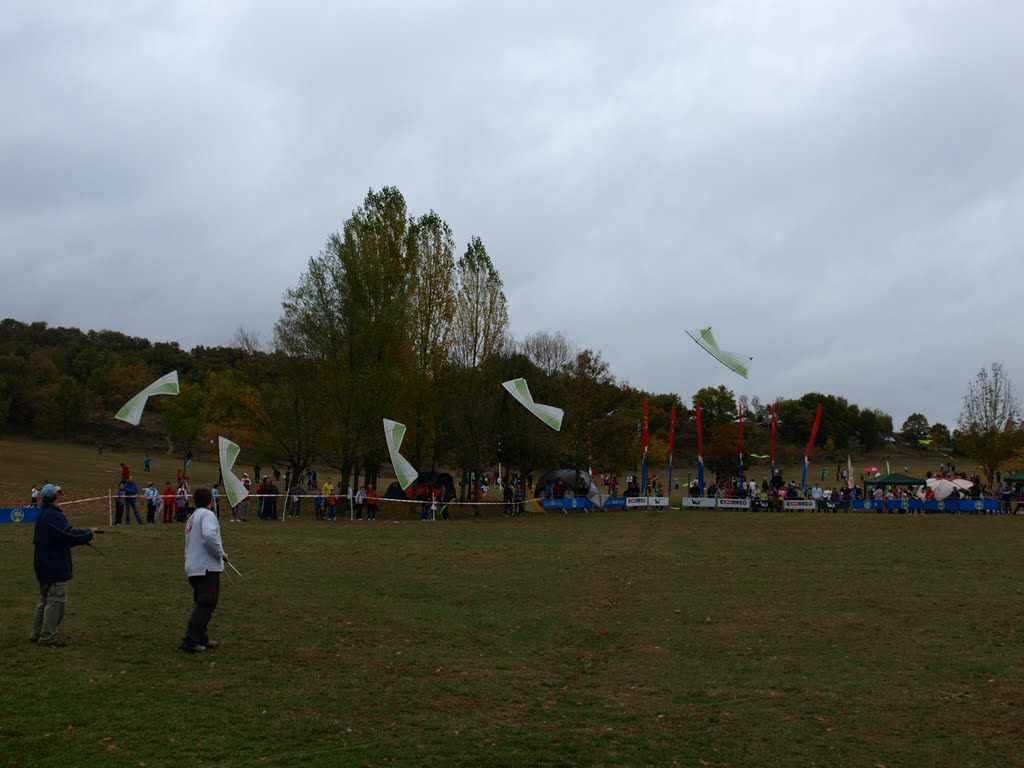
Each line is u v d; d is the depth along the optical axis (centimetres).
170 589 1631
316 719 840
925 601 1652
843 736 830
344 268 4519
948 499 4597
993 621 1447
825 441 10219
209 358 11519
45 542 1108
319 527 3378
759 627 1391
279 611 1443
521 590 1752
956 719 888
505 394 4803
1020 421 6869
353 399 4291
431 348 4706
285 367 4625
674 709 919
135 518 3656
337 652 1152
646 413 5100
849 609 1563
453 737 799
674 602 1630
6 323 12425
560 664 1124
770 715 899
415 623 1377
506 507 4466
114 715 819
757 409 9906
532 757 747
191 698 895
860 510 4681
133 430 9419
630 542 2861
